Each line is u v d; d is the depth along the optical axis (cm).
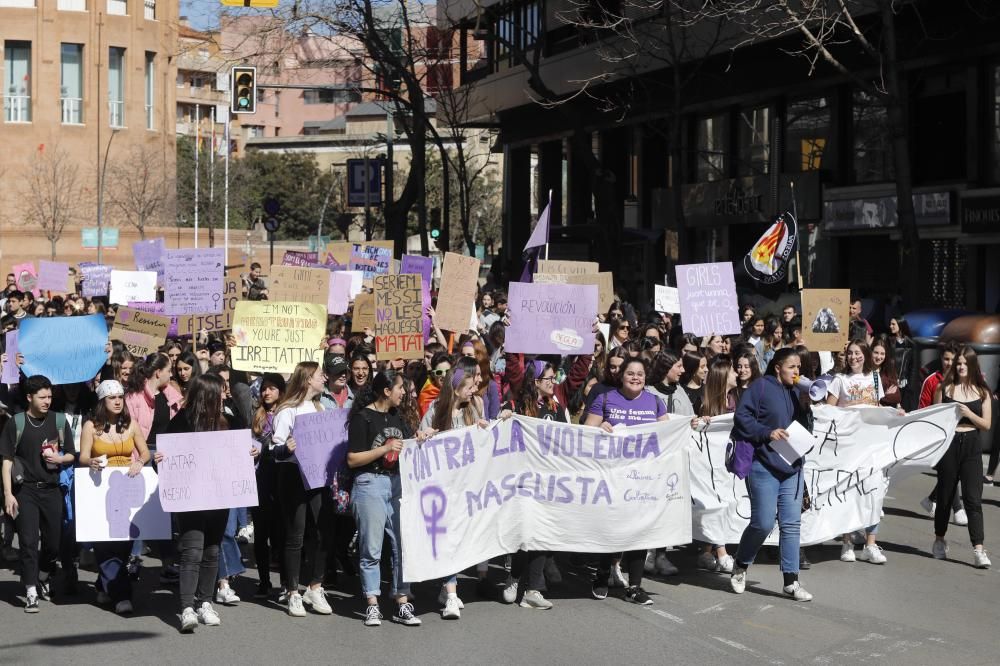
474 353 1176
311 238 8212
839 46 3022
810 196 3219
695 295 1555
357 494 941
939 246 2881
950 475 1157
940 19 2756
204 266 1505
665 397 1130
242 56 3981
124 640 898
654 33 3403
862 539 1252
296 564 977
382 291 1276
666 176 4178
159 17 7031
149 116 6994
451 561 958
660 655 852
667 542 1013
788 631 918
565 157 5272
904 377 1819
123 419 976
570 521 998
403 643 887
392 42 4381
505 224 5219
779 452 1005
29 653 862
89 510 960
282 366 1220
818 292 1513
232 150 10788
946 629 924
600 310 1681
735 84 3525
